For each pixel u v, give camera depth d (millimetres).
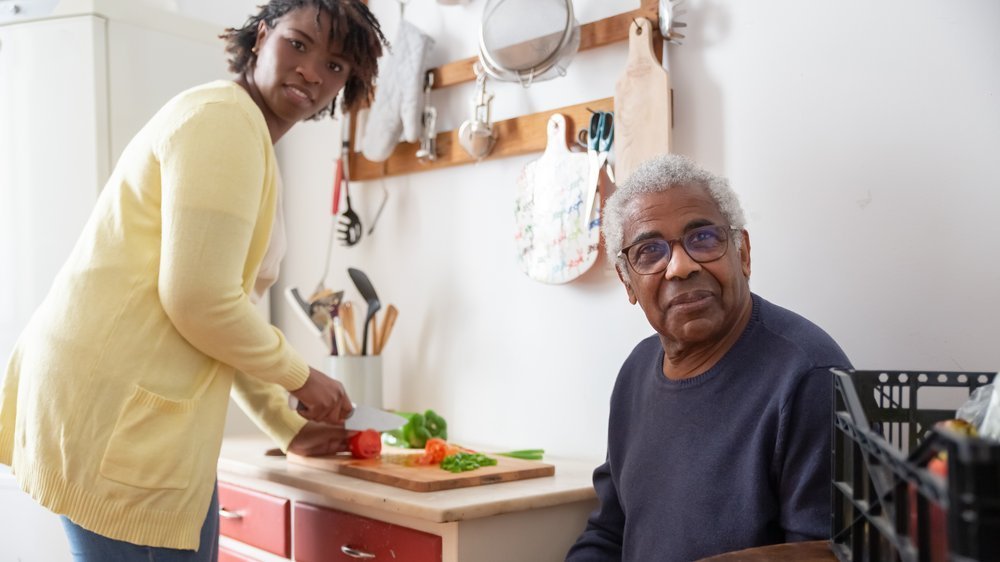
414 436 1627
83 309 1128
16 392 1250
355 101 1530
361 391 1853
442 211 1901
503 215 1771
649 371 1210
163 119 1170
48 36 1855
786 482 990
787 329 1058
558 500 1261
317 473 1423
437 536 1176
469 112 1838
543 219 1655
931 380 861
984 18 1142
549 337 1685
